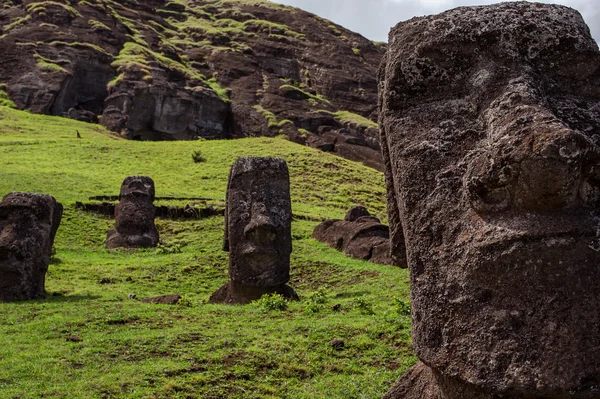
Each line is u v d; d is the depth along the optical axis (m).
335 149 55.22
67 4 64.94
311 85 74.12
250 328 9.23
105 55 58.38
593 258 2.58
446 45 3.32
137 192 21.25
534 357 2.56
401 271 16.00
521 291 2.64
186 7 87.75
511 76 3.13
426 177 3.17
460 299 2.82
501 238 2.70
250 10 88.44
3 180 26.39
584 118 3.03
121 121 51.72
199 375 7.09
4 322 9.64
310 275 16.91
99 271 16.34
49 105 51.94
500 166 2.72
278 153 41.31
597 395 2.47
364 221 21.17
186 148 41.50
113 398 6.41
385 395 3.83
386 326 8.72
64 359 7.64
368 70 78.94
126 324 9.56
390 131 3.46
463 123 3.20
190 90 60.19
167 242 21.44
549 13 3.29
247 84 68.31
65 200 24.41
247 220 12.98
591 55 3.21
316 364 7.64
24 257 12.24
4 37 57.03
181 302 11.72
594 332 2.52
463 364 2.75
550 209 2.67
